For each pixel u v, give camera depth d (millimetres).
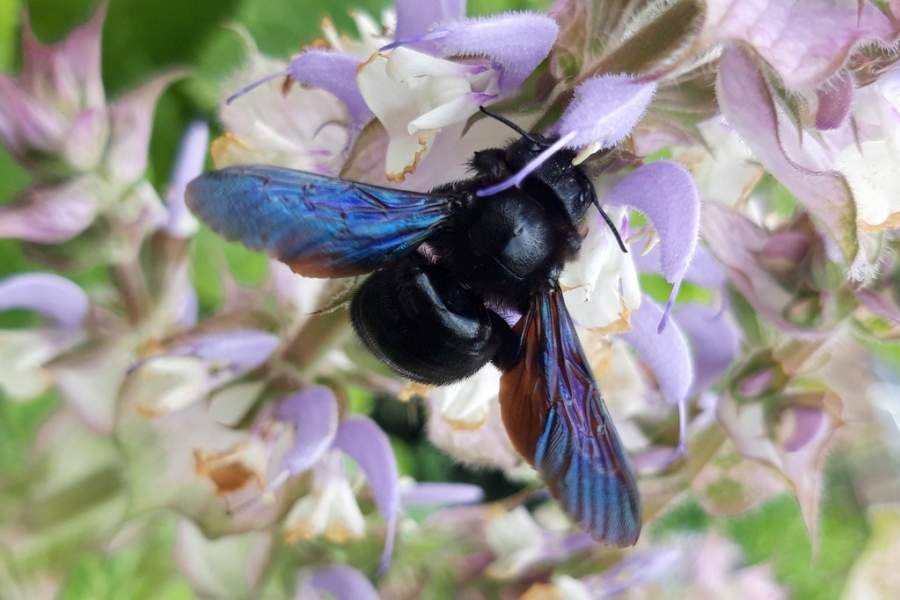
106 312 285
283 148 270
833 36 230
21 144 275
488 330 251
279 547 280
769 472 282
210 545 281
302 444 264
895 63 237
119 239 280
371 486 271
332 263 246
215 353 267
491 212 247
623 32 242
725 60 233
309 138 271
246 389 269
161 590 301
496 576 289
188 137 279
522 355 251
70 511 279
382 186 247
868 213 241
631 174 243
